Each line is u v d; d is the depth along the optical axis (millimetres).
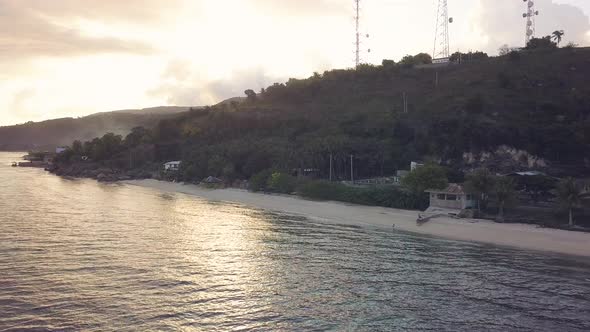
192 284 45812
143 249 59000
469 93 166875
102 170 199125
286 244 64750
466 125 135000
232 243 64375
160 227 74625
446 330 36812
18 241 61312
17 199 106375
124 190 139875
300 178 124500
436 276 50688
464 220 82500
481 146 129375
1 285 43906
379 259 57438
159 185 155750
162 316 37875
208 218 85938
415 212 92688
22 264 50750
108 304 40031
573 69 170125
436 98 175000
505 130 129750
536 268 54438
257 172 146875
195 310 39312
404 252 61312
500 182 84375
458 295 44750
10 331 34531
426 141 141375
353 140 144000
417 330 36656
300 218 88312
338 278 49188
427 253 60906
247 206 105125
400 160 138875
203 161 160875
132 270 49688
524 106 145750
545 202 90375
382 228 78688
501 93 159000
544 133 127812
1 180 163625
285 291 44656
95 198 113875
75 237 64750
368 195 103812
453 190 90125
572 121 134500
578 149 123750
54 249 57625
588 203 80750
